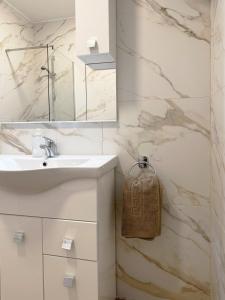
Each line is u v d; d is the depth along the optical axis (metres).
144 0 1.39
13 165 1.44
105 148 1.49
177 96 1.38
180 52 1.36
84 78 1.49
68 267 1.16
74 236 1.15
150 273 1.46
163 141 1.41
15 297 1.24
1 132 1.66
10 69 1.62
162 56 1.38
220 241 1.07
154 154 1.42
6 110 1.64
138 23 1.41
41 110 1.57
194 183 1.38
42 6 1.54
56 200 1.16
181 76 1.36
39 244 1.19
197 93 1.35
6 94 1.63
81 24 1.28
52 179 1.12
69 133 1.54
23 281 1.23
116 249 1.50
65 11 1.50
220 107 1.03
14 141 1.64
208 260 1.39
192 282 1.41
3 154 1.65
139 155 1.44
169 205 1.42
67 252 1.16
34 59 1.57
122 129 1.46
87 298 1.15
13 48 1.61
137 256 1.48
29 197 1.19
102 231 1.22
